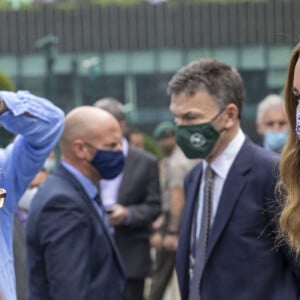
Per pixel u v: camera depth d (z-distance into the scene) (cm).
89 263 595
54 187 602
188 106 556
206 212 552
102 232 605
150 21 3888
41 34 3859
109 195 941
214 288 536
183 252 570
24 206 715
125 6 3888
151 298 1187
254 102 3678
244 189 535
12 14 3847
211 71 558
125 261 936
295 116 435
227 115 556
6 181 472
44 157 491
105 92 3866
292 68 432
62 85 3772
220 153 554
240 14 3847
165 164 1286
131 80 3862
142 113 3847
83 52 3862
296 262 518
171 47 3891
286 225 442
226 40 3847
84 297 585
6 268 438
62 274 582
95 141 634
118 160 643
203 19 3856
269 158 536
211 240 538
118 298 614
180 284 571
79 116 641
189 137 554
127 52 3875
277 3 3819
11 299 436
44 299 596
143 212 938
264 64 3747
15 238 639
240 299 528
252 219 530
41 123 484
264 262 526
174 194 1131
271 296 525
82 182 622
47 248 588
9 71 3831
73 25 3866
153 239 1183
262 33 3794
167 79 3875
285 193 508
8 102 475
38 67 3809
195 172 576
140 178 948
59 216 591
